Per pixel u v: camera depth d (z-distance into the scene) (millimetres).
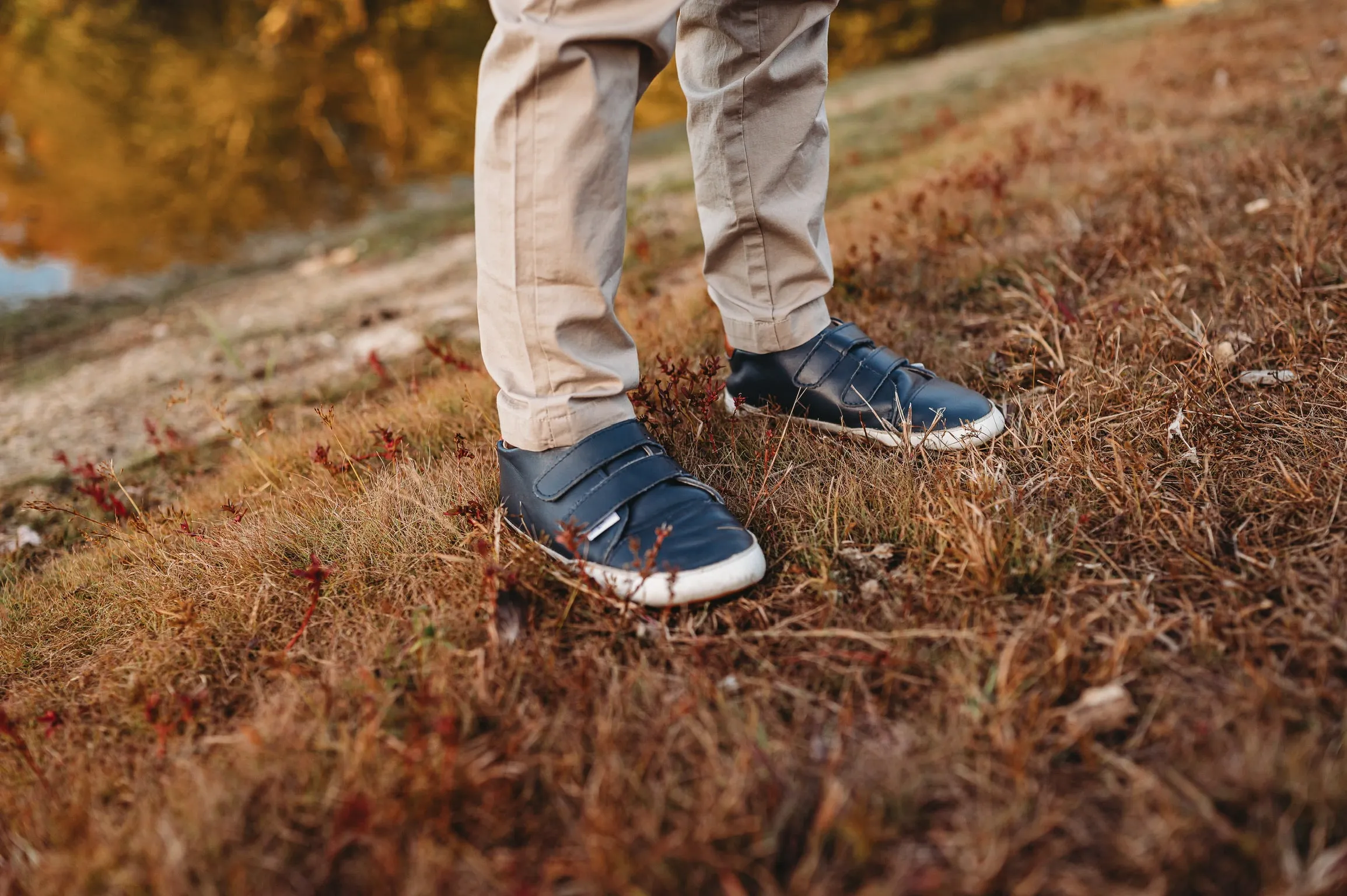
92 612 1711
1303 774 949
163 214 6820
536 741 1165
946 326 2484
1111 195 3236
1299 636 1165
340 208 7047
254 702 1336
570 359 1426
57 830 1093
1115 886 900
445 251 5113
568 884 972
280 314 4105
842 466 1715
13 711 1435
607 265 1423
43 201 7039
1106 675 1162
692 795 1057
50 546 2182
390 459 1963
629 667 1299
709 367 1988
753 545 1440
